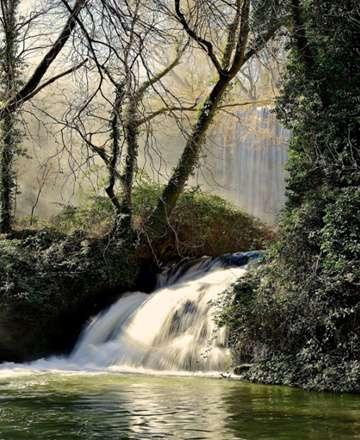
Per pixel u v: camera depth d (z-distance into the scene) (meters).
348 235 12.83
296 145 14.99
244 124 29.67
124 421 8.16
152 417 8.48
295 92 14.93
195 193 21.91
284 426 8.08
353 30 14.35
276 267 13.98
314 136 14.38
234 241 21.92
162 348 15.01
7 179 20.00
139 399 10.05
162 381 12.39
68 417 8.41
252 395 10.71
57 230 19.55
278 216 15.17
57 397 10.21
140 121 7.34
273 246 14.51
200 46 7.41
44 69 7.69
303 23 14.63
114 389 11.20
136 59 6.26
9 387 11.45
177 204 21.09
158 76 6.75
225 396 10.53
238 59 15.20
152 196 19.84
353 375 11.40
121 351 15.69
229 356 13.84
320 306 12.53
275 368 12.50
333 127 14.12
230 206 22.78
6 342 16.80
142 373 13.90
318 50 14.87
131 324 16.48
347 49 14.39
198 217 21.33
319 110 14.66
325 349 12.33
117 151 9.82
